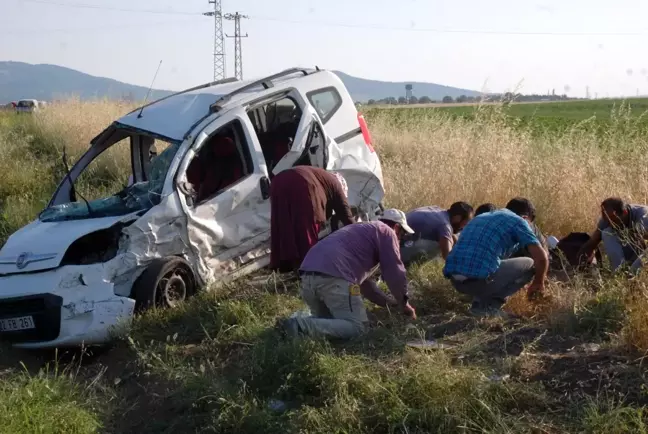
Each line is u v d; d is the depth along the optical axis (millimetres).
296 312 6336
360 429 4344
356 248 5758
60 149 14383
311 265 5746
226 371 5480
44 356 6480
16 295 6297
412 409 4410
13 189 11914
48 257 6402
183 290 6910
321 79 8445
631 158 9617
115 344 6266
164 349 5938
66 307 6215
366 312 6051
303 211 6621
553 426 4219
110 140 8117
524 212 6664
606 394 4465
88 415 4863
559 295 6156
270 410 4699
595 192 8859
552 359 5027
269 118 8375
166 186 6898
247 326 6102
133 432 4875
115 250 6754
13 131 15781
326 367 4895
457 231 7402
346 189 7664
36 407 4812
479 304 6320
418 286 6902
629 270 6477
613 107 11500
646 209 7039
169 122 7512
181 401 5043
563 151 9914
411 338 5648
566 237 7742
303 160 7801
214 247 7215
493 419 4262
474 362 5047
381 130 15523
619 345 5117
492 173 9602
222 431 4613
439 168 10031
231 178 7539
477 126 11141
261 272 7887
